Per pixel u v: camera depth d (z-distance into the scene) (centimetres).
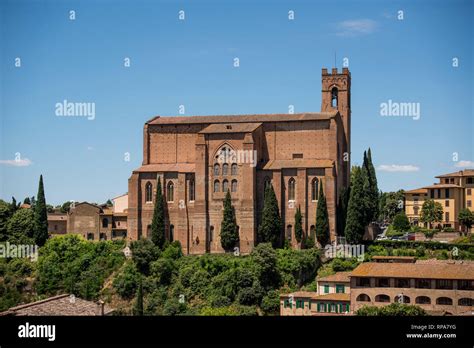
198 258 17288
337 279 15000
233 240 17788
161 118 19900
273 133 18938
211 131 18250
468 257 16650
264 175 18250
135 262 17188
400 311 11912
